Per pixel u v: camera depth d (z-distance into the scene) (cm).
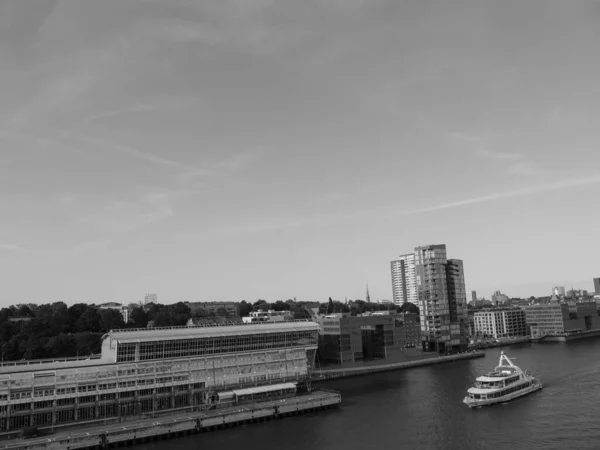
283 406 18812
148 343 18888
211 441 15688
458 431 15700
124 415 17625
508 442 14375
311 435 16038
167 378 18838
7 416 15488
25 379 15938
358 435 15825
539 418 16575
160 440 15925
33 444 14150
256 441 15550
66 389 16625
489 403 18850
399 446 14525
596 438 14238
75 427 16375
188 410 18625
